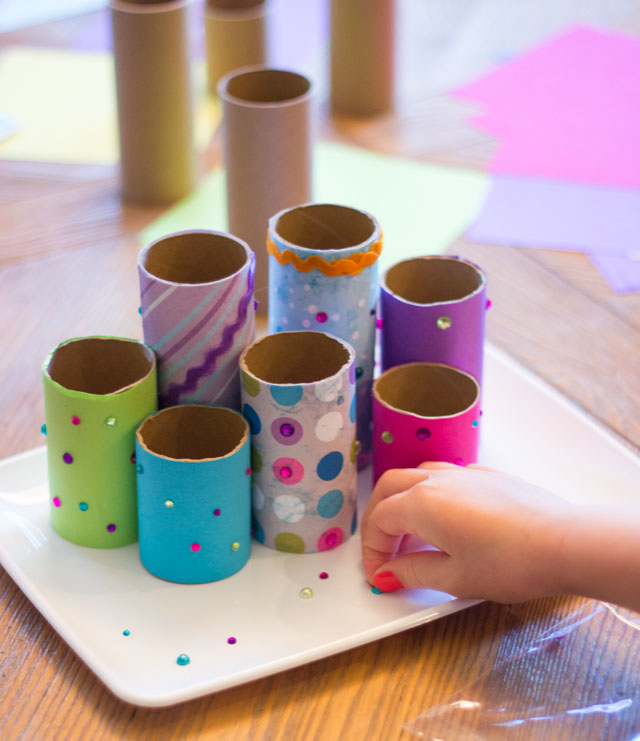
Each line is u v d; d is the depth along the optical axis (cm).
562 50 143
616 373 82
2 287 92
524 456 71
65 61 138
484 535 54
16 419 76
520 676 55
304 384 58
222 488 58
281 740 52
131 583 61
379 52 123
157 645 56
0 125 123
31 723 52
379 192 109
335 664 56
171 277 66
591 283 94
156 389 62
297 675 55
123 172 108
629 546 51
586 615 60
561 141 120
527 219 104
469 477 57
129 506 63
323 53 144
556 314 90
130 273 95
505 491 56
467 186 110
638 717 53
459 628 59
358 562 63
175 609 59
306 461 61
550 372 82
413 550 64
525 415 75
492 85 134
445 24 152
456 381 65
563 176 113
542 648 57
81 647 56
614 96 131
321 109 128
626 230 103
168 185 107
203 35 144
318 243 71
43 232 102
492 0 159
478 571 55
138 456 59
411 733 52
